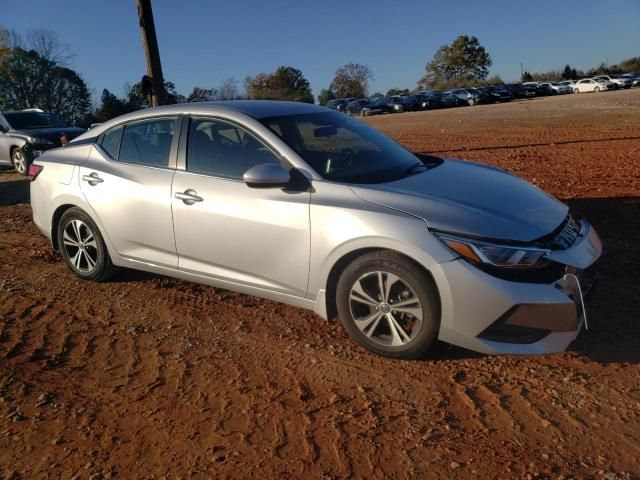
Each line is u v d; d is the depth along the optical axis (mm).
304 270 4066
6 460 3055
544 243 3582
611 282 4980
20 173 13625
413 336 3756
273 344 4207
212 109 4645
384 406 3404
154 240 4801
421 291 3637
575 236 3875
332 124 4863
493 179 4391
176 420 3342
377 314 3869
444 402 3424
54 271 5910
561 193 8227
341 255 3877
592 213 7102
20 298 5207
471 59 95812
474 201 3850
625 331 4137
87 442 3176
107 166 5078
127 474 2912
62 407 3506
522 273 3492
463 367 3791
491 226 3584
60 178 5359
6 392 3678
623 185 8508
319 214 3939
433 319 3650
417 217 3666
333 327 4441
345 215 3836
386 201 3818
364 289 3883
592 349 3930
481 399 3441
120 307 4938
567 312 3492
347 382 3672
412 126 24891
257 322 4570
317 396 3533
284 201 4090
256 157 4336
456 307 3545
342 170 4219
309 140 4445
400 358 3869
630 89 51531
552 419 3225
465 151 13797
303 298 4172
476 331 3549
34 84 51531
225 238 4383
